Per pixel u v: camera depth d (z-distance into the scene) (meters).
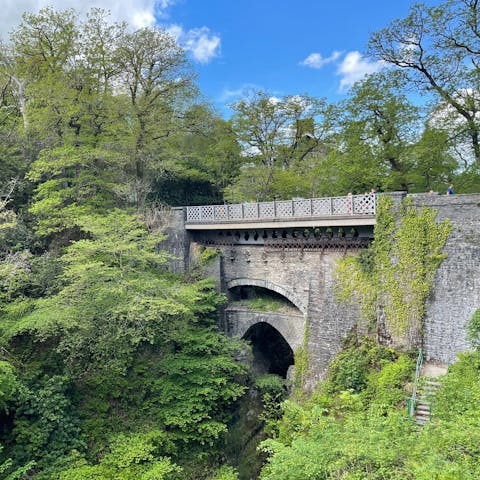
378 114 23.31
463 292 15.73
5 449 13.64
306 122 32.25
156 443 15.79
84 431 15.55
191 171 28.45
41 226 20.08
